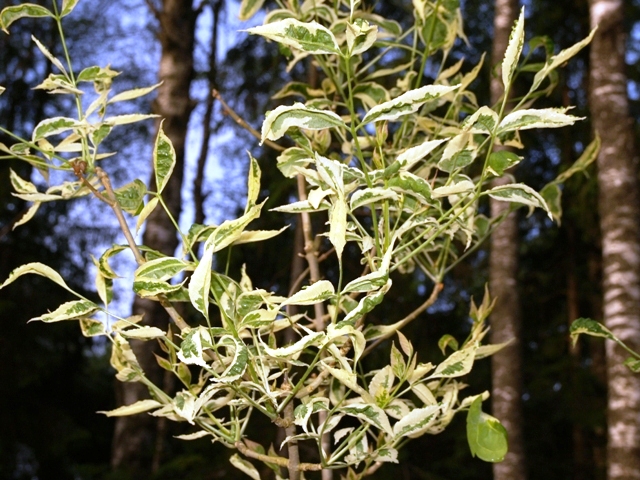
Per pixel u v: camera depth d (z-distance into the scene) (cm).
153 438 387
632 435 229
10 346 675
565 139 614
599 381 576
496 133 77
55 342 733
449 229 98
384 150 114
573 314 662
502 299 277
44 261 725
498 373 274
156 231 348
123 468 365
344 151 116
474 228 123
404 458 438
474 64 504
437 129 113
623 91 259
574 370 582
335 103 114
